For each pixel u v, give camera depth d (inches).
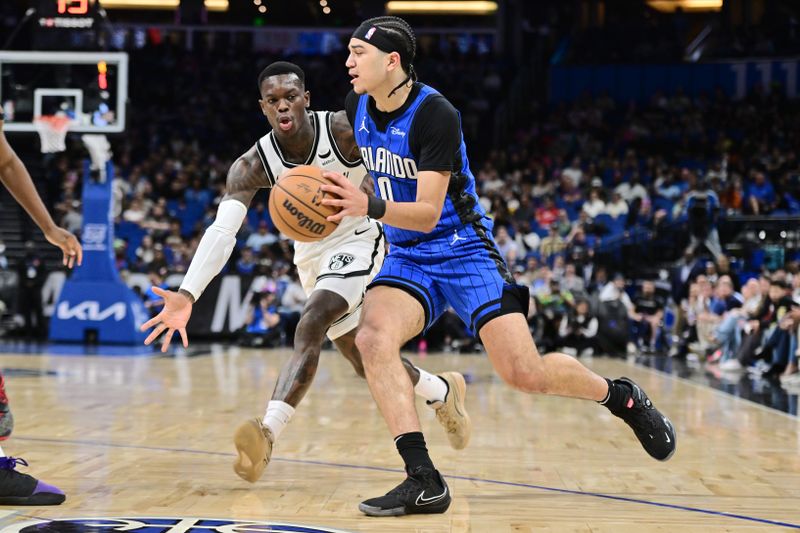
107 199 506.6
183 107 829.8
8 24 858.8
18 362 390.0
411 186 128.8
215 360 422.0
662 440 139.7
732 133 748.0
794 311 358.3
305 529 110.4
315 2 951.0
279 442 187.0
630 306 510.3
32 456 164.2
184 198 671.8
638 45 880.3
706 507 127.7
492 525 115.0
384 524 114.5
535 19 959.6
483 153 826.8
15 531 105.8
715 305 450.3
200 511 120.0
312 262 154.9
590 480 148.1
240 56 893.8
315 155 146.3
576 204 633.6
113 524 110.5
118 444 180.4
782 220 539.2
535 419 229.6
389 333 125.5
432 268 131.6
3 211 646.5
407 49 123.4
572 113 791.1
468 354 487.5
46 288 564.7
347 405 255.3
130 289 515.5
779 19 861.2
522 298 130.7
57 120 482.3
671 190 628.1
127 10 952.9
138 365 387.2
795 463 167.8
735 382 348.5
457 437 161.2
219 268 138.4
